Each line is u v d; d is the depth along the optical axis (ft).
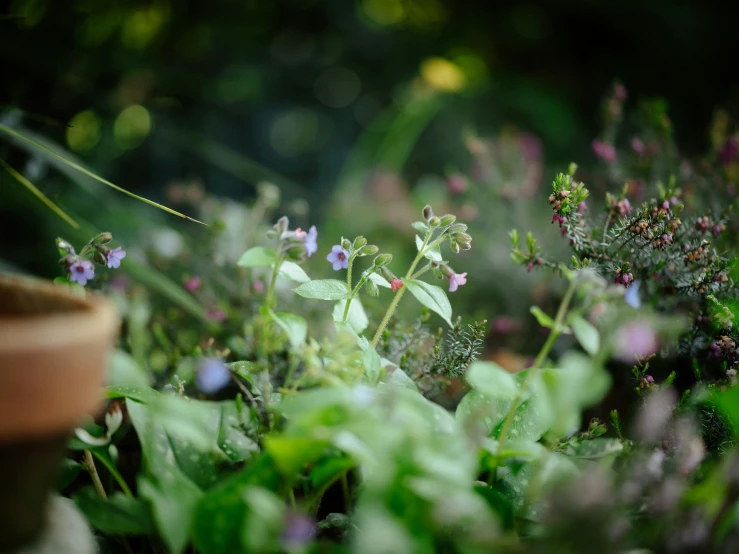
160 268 2.95
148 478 1.73
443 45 7.04
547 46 6.98
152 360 2.29
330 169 6.92
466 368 2.07
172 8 5.95
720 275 2.11
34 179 3.08
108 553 1.89
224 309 2.55
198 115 6.20
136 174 5.65
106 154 5.24
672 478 1.69
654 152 2.91
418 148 6.46
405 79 6.81
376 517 1.52
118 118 5.41
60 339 1.45
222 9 6.20
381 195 4.84
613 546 1.55
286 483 1.64
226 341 2.47
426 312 2.18
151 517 1.72
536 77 7.06
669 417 1.89
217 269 2.79
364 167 5.90
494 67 7.19
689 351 2.16
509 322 2.90
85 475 2.06
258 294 2.56
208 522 1.64
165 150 5.70
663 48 6.55
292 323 1.78
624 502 1.67
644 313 1.94
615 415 1.93
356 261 3.51
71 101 4.66
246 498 1.57
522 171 3.75
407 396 1.77
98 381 1.53
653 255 2.22
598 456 1.95
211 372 1.94
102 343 1.52
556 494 1.58
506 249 3.31
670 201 2.22
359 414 1.59
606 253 2.15
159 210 4.45
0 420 1.42
